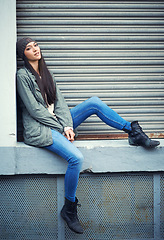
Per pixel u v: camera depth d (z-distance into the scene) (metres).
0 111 2.54
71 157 2.32
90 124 2.94
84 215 2.69
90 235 2.70
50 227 2.68
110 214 2.70
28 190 2.65
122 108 2.96
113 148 2.58
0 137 2.55
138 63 2.93
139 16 2.89
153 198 2.70
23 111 2.55
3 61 2.51
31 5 2.79
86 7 2.84
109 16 2.87
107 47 2.89
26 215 2.67
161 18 2.91
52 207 2.67
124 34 2.89
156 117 2.96
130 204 2.70
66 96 2.90
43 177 2.64
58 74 2.88
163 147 2.59
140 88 2.95
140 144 2.53
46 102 2.57
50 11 2.81
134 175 2.68
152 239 2.72
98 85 2.92
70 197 2.43
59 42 2.85
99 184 2.67
